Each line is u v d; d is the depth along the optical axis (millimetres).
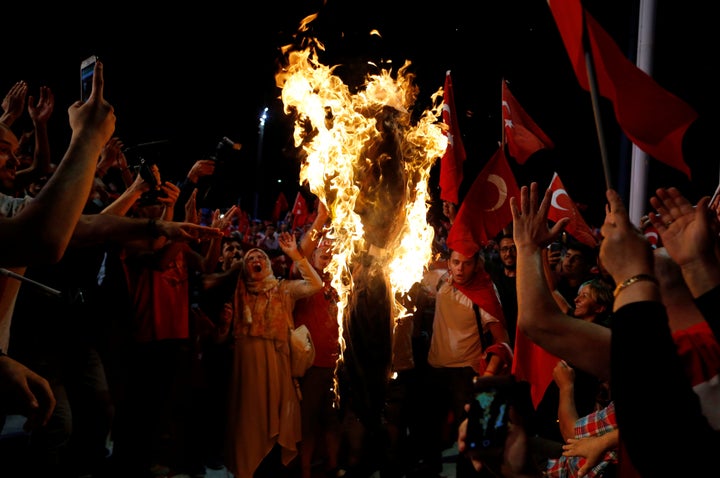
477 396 1754
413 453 4895
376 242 2992
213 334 5605
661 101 2656
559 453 3504
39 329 4621
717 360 1647
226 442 5117
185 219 4934
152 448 5629
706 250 1630
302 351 5191
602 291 4176
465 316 5266
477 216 5062
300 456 5574
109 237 2762
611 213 1491
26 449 5566
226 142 4988
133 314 5469
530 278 2006
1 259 1671
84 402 5023
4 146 3014
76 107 1882
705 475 1269
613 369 1362
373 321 2959
